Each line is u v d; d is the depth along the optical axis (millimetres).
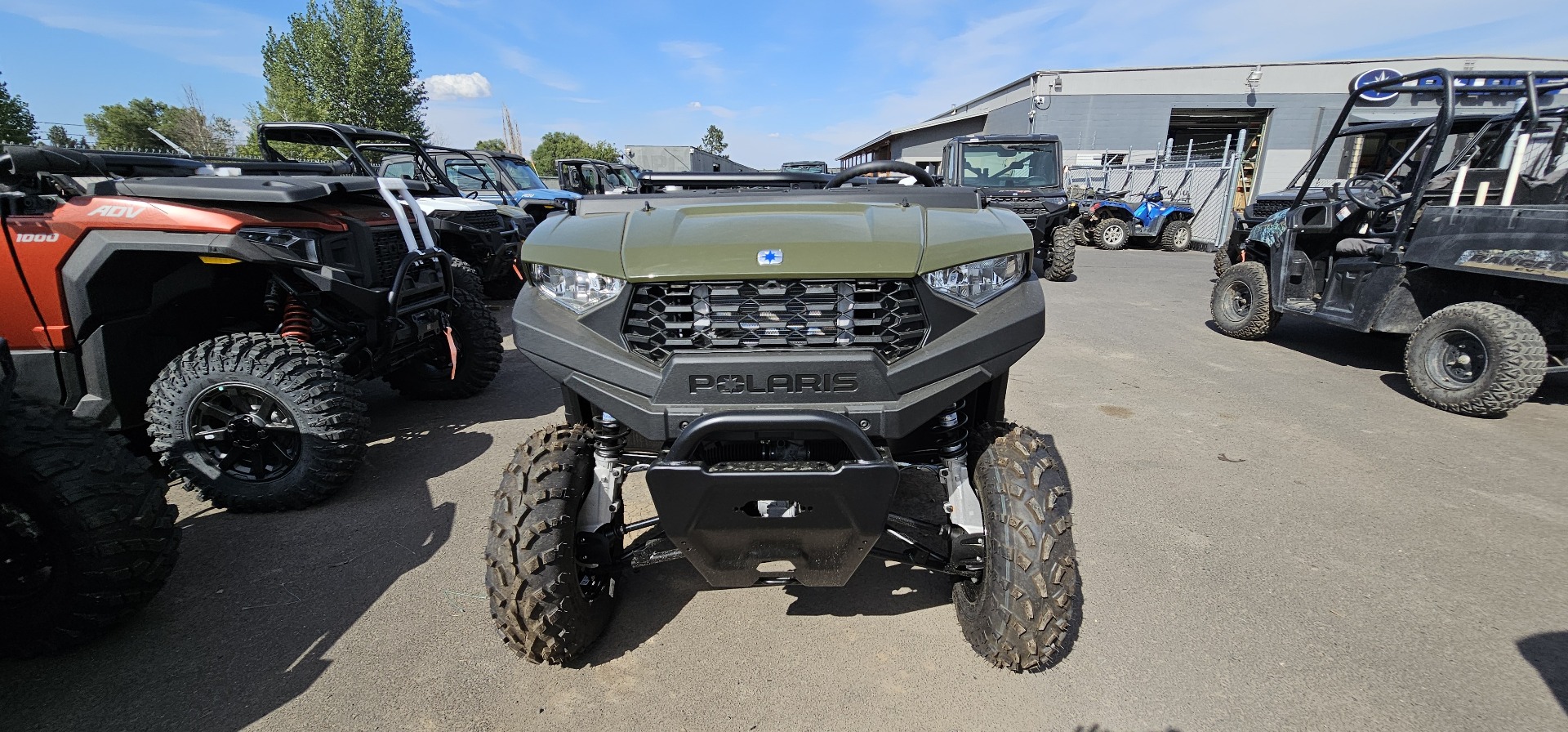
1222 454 3803
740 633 2350
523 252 1981
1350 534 2947
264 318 3764
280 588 2578
